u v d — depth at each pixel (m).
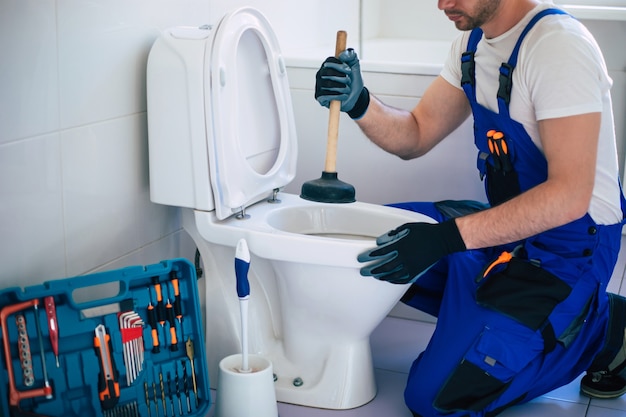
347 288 1.67
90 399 1.54
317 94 1.84
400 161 2.22
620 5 2.96
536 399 1.88
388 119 1.93
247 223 1.76
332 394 1.81
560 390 1.93
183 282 1.67
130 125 1.79
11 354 1.46
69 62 1.58
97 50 1.65
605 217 1.69
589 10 2.68
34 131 1.51
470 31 1.83
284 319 1.87
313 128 2.29
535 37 1.60
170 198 1.77
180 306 1.67
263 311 1.92
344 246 1.62
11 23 1.43
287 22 2.64
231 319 1.89
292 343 1.87
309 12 2.82
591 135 1.53
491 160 1.77
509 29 1.66
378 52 3.21
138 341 1.60
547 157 1.58
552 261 1.69
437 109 1.96
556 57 1.55
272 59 1.89
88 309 1.58
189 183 1.75
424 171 2.20
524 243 1.73
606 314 1.79
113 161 1.74
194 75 1.68
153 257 1.93
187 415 1.66
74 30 1.58
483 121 1.78
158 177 1.77
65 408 1.52
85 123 1.64
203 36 1.71
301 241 1.64
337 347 1.82
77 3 1.58
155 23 1.83
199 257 2.02
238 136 1.78
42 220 1.56
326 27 2.98
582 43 1.56
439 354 1.71
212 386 1.92
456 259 1.79
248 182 1.79
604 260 1.72
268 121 1.93
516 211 1.56
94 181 1.69
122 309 1.59
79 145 1.63
